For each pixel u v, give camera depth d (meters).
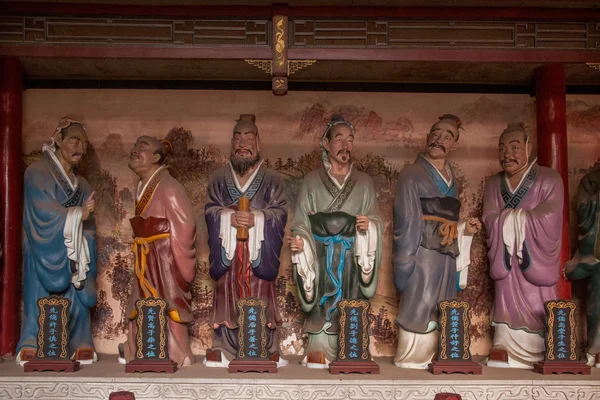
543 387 11.54
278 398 11.43
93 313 14.21
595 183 14.12
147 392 11.41
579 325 14.24
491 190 13.41
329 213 12.88
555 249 12.77
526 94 14.92
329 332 12.62
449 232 12.88
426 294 12.71
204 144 14.67
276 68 13.14
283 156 14.70
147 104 14.74
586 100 14.98
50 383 11.39
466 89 14.93
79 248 12.73
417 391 11.48
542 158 13.66
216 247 12.78
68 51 13.13
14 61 13.37
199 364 12.77
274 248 12.82
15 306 13.19
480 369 11.95
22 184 14.17
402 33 13.33
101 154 14.60
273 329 12.71
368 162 14.73
